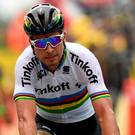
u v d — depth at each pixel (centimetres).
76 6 2647
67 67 886
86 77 878
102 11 2525
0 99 1602
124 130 1878
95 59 879
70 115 965
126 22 2359
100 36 2228
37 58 872
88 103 963
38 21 820
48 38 824
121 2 2508
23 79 876
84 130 995
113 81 1917
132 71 2072
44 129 982
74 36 2223
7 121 1650
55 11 829
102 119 859
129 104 1895
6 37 3036
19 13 2630
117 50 2077
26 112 866
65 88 909
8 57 2469
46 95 916
